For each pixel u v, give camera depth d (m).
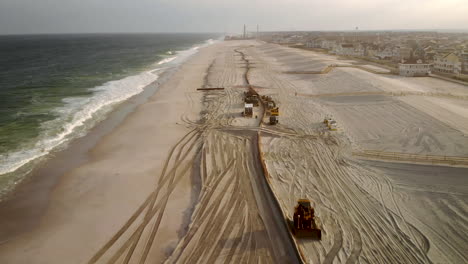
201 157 22.33
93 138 26.00
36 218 15.32
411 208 15.98
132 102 38.06
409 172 19.61
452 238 13.71
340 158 21.95
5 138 25.03
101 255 12.91
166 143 25.12
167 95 41.88
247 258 12.48
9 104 35.12
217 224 14.64
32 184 18.41
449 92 41.00
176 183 18.89
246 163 21.20
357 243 13.38
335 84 46.75
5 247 13.34
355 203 16.44
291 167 20.67
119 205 16.52
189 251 12.88
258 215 15.32
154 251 13.18
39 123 28.97
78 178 19.23
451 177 18.77
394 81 48.16
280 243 13.36
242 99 39.19
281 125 29.25
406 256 12.64
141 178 19.38
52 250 13.20
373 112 31.89
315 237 13.68
